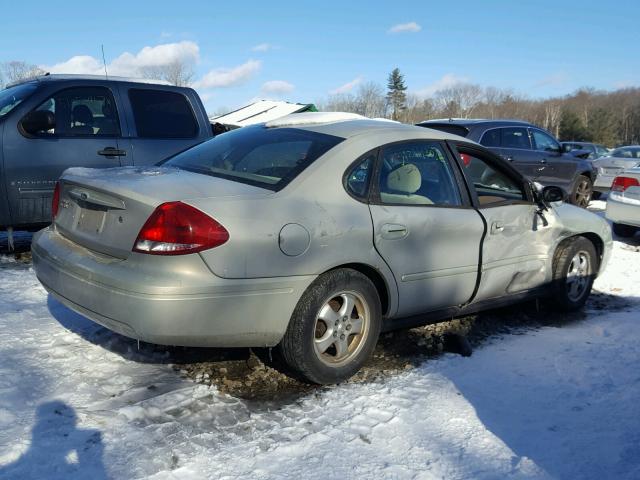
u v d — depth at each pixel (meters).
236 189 3.11
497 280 4.23
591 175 12.11
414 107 83.62
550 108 99.94
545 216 4.62
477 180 4.27
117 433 2.72
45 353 3.50
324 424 2.96
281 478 2.49
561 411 3.24
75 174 3.47
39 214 5.58
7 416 2.77
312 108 20.70
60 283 3.18
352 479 2.52
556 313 5.07
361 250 3.32
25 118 5.45
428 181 3.86
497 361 3.90
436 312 3.97
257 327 3.01
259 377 3.43
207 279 2.82
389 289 3.53
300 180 3.25
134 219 2.91
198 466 2.53
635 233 9.20
